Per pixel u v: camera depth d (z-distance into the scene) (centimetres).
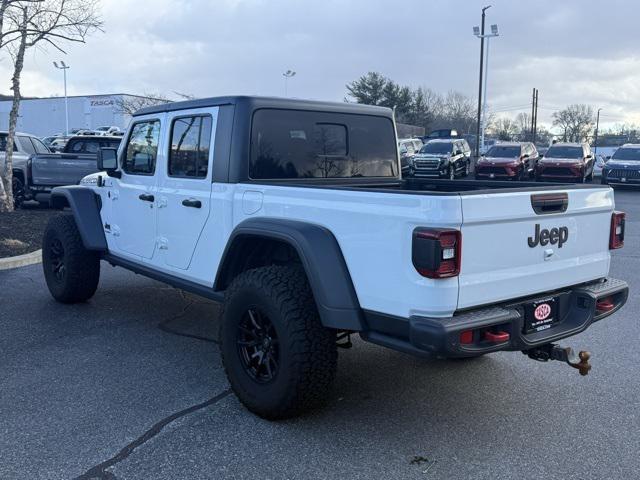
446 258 336
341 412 429
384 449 378
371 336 371
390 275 355
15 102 1238
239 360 423
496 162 2617
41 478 343
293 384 390
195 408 433
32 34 1200
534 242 382
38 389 462
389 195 353
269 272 406
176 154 520
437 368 515
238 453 371
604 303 430
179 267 524
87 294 682
